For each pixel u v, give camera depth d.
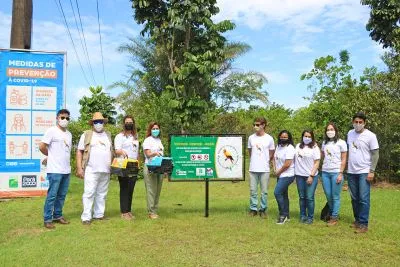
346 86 16.38
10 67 11.49
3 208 10.10
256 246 6.85
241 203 10.83
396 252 6.64
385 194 12.27
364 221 7.78
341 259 6.33
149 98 23.72
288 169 8.41
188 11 16.78
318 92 16.53
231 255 6.44
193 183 14.74
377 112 14.68
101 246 6.82
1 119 11.46
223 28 17.53
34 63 11.64
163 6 17.27
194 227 7.96
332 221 8.27
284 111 26.42
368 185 7.83
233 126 23.27
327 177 8.35
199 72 17.05
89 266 5.95
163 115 18.36
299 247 6.84
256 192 9.01
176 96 18.11
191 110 17.56
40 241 7.10
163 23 17.31
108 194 12.09
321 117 16.22
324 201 11.02
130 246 6.83
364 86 15.79
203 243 6.99
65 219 8.64
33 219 8.78
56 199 8.30
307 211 8.85
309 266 6.01
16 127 11.55
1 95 11.46
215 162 8.95
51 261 6.12
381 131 14.62
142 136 16.38
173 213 9.30
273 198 11.76
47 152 8.16
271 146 8.95
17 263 6.04
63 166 8.16
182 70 17.27
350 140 8.07
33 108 11.66
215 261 6.18
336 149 8.26
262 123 8.86
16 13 12.13
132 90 26.64
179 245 6.89
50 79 11.74
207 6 17.25
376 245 6.97
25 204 10.54
